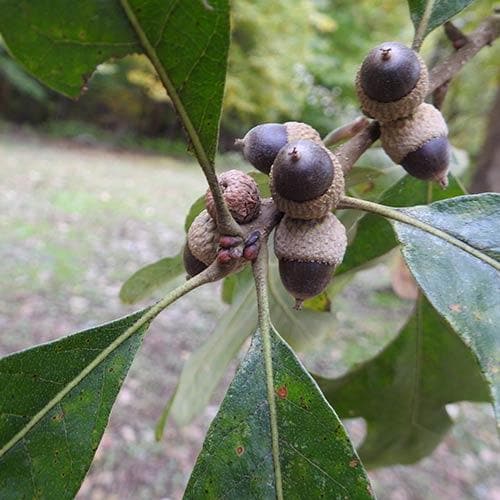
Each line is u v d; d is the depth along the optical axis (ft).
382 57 0.33
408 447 0.57
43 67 0.26
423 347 0.54
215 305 2.23
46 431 0.29
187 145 0.28
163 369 1.81
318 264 0.30
